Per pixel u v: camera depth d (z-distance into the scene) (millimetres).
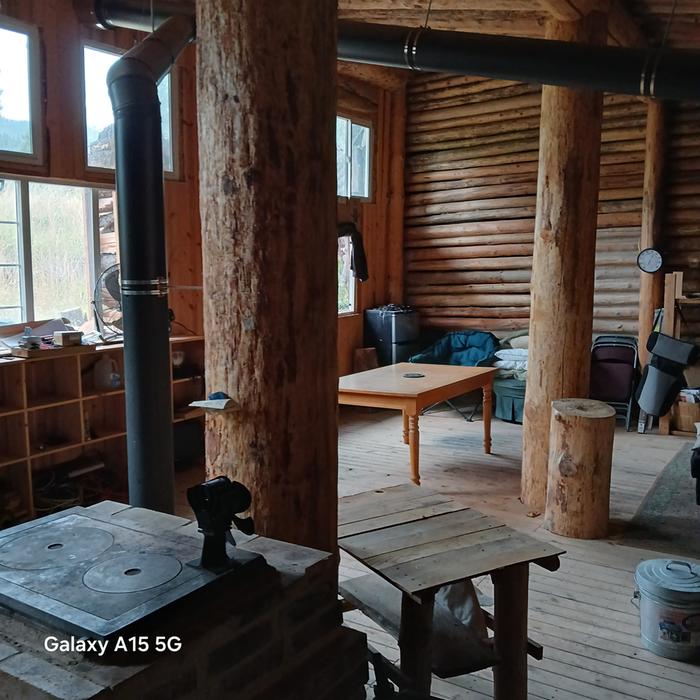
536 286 4785
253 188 2117
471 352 8039
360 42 4004
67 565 1776
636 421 7367
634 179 7426
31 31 4734
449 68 3936
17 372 4426
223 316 2209
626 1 5309
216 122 2133
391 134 8602
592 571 3914
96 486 5086
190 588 1645
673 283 6648
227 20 2078
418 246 8797
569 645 3176
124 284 2803
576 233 4629
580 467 4309
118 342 5102
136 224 2793
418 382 5586
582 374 4793
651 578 3129
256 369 2193
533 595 3643
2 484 4570
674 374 6570
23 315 4977
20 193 4855
